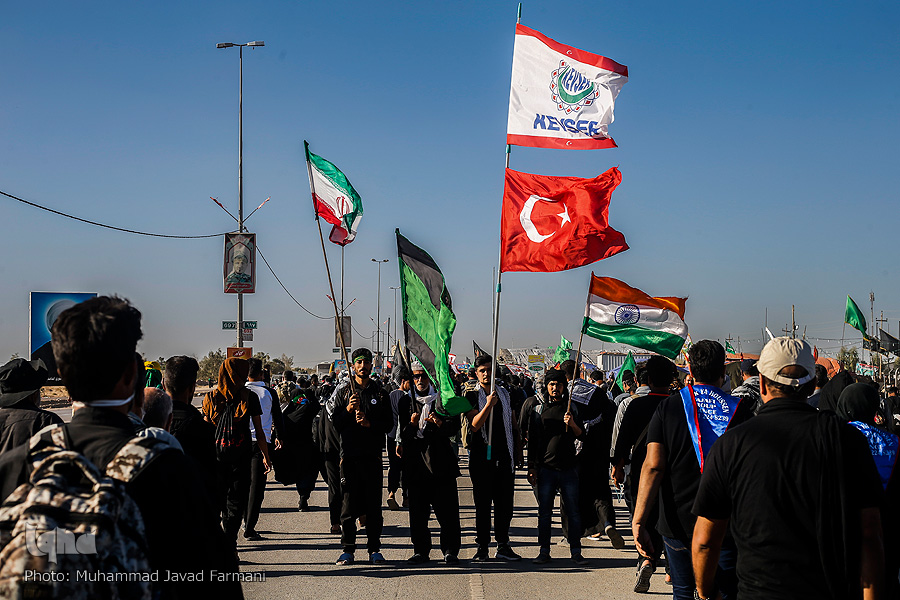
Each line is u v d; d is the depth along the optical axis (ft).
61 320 7.59
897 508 12.92
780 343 11.47
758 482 10.67
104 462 7.10
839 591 10.18
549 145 30.81
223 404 25.93
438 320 26.40
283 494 44.55
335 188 31.37
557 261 29.45
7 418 16.67
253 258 92.07
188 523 7.22
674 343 29.86
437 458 25.81
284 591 22.30
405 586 22.97
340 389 26.63
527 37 31.37
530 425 26.89
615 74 31.01
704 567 11.66
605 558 27.25
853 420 14.25
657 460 15.97
